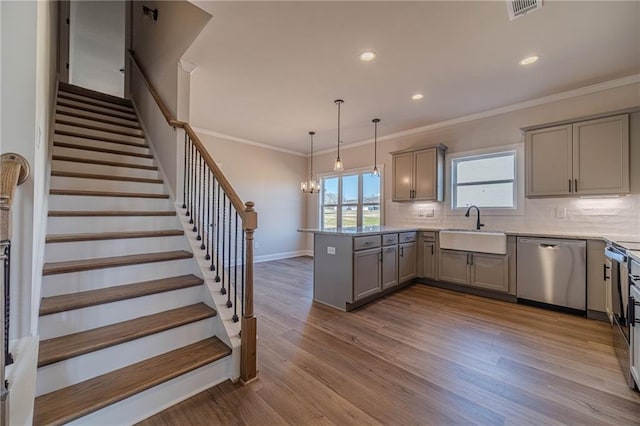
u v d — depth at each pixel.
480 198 4.20
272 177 6.21
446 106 3.91
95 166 2.86
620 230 3.10
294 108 4.03
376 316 2.96
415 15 2.12
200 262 2.27
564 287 3.03
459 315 2.99
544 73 2.99
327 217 6.62
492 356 2.15
